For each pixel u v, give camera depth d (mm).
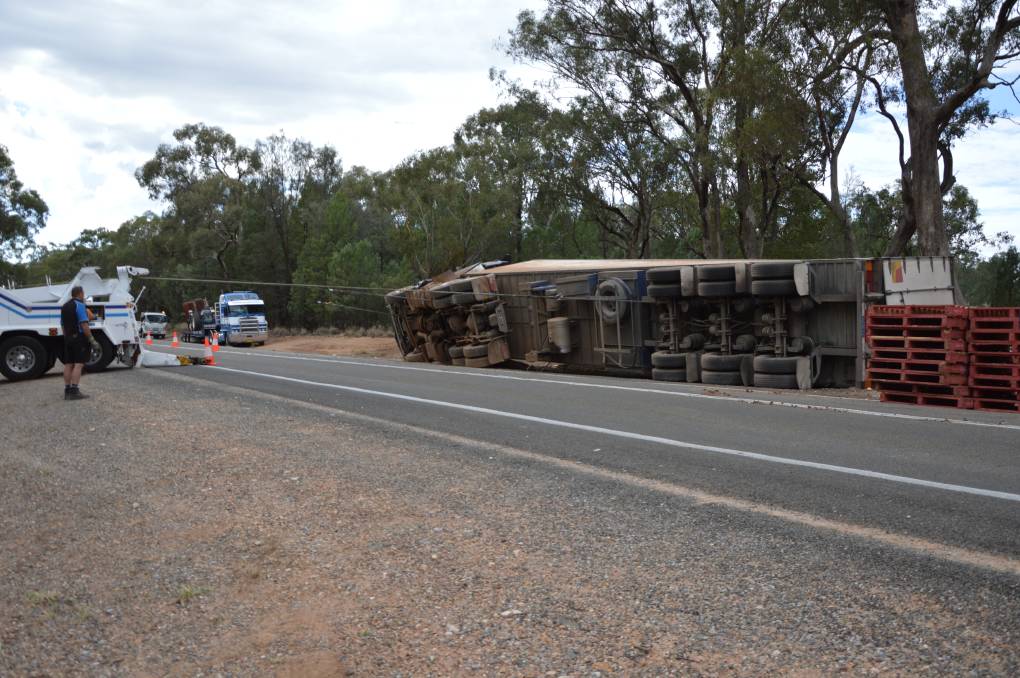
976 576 4309
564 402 11523
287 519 5824
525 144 45125
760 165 34312
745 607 4055
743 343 15102
